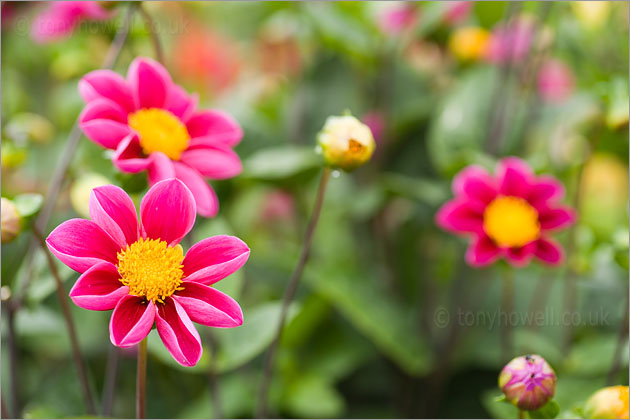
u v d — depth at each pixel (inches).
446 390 35.0
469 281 34.5
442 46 40.0
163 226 23.6
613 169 43.8
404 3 36.7
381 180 35.7
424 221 35.9
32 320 30.3
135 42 31.6
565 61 39.1
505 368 25.0
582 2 36.3
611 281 34.9
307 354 34.5
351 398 35.4
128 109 26.0
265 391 27.9
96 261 23.0
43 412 27.4
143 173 25.5
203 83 46.9
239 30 52.7
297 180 33.4
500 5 36.6
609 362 30.6
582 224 33.2
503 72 35.5
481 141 34.4
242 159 35.0
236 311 23.2
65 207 33.2
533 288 35.4
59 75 36.9
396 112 38.8
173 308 23.4
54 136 39.4
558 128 38.3
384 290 35.2
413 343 33.4
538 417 25.0
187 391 33.4
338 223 40.0
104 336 32.8
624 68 38.6
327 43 36.5
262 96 40.4
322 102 39.4
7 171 31.3
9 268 29.3
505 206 29.3
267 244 39.6
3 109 36.0
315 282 32.8
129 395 33.2
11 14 36.3
